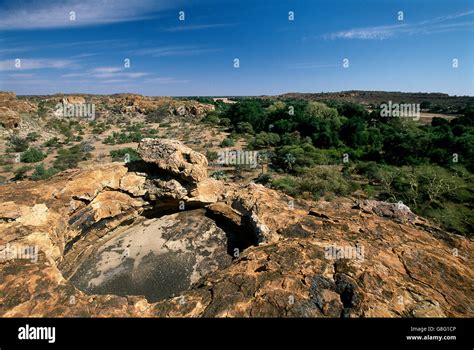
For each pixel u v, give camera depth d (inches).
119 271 583.8
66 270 564.4
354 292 343.6
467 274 397.4
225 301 341.1
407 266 403.5
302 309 326.3
